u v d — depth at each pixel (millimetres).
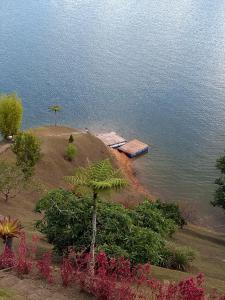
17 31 153750
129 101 104438
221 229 60688
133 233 23625
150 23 173875
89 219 23281
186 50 143375
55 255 24016
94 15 180250
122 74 120375
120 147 81250
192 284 14812
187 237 48844
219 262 40438
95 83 113562
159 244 24266
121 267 18578
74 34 154250
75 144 72500
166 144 86000
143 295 16406
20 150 49688
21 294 15562
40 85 110562
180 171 76438
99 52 137125
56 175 62312
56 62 126750
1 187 41656
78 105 101125
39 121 92812
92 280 16594
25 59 127875
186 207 64062
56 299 15586
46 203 24375
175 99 107188
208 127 94125
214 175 75438
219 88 114188
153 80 117625
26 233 29000
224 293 22844
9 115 65312
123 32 159750
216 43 152125
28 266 17656
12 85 109750
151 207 35219
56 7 188500
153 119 96500
